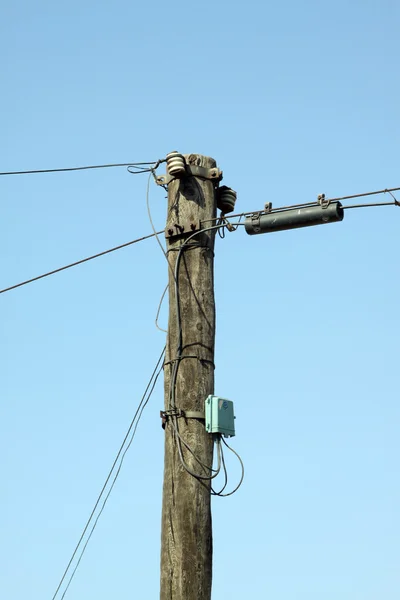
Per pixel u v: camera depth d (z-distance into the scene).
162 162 20.58
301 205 18.98
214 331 19.08
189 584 17.12
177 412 18.22
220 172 19.89
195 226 19.38
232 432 18.31
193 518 17.52
